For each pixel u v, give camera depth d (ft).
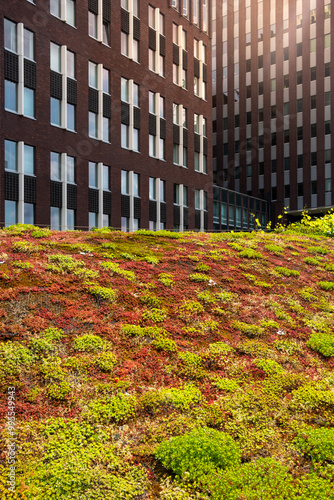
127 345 24.58
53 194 81.51
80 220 86.53
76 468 14.99
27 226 45.93
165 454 16.30
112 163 94.73
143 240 46.57
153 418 19.06
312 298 37.86
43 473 14.78
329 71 156.56
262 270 42.91
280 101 165.78
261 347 26.89
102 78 92.94
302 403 21.15
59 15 83.76
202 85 128.47
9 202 74.23
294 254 51.78
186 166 121.39
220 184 178.19
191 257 41.60
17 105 75.46
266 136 168.14
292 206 161.89
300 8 162.81
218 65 180.65
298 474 16.51
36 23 78.33
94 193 90.33
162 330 26.55
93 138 90.02
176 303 31.27
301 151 161.07
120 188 96.68
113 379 21.29
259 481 15.34
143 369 22.70
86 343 23.34
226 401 20.70
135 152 101.55
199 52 127.65
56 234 43.70
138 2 104.73
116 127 95.86
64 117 83.66
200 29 128.06
